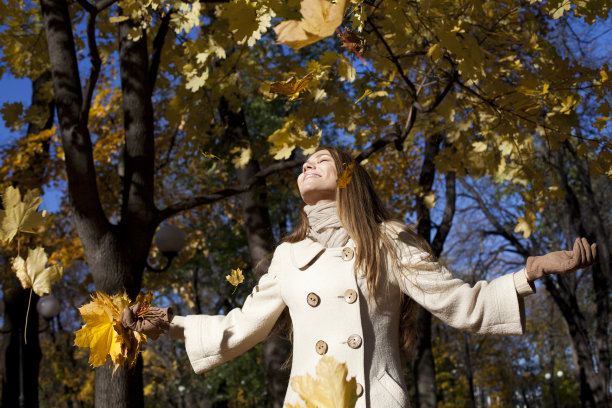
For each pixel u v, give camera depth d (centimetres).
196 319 221
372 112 511
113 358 200
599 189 1995
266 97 294
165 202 1532
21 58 723
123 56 611
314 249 209
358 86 492
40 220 204
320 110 504
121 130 1223
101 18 753
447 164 529
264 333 217
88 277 1371
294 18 173
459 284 200
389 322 202
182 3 523
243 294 1659
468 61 354
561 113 418
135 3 510
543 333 3067
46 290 203
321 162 229
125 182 593
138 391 534
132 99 605
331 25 134
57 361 2742
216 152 664
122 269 557
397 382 194
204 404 2191
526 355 3556
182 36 602
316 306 198
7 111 751
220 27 582
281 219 1410
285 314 233
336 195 221
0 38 707
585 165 1755
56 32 581
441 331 3161
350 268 201
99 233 556
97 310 200
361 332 192
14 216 202
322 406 117
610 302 2081
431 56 363
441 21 373
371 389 189
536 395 4159
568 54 1229
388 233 213
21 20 702
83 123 549
